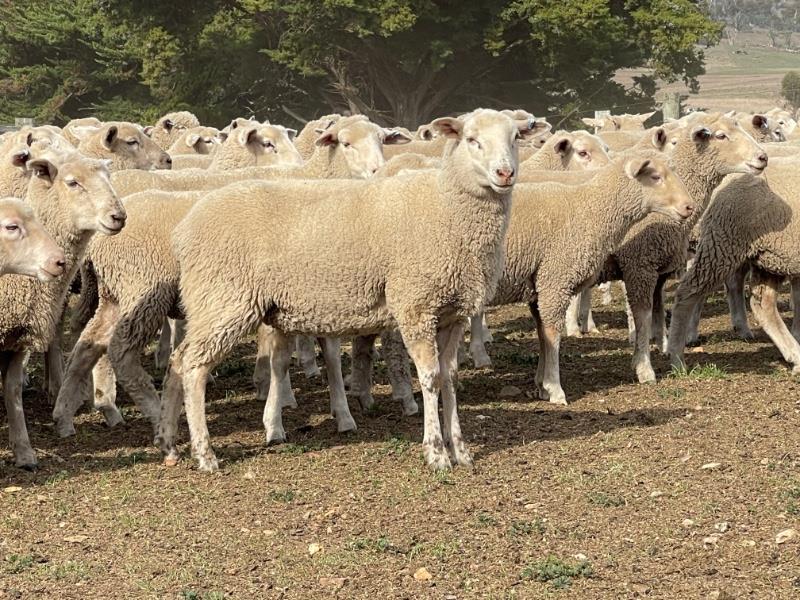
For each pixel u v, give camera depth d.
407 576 7.02
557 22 44.28
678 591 6.70
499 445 9.80
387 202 8.94
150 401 10.13
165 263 9.91
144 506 8.41
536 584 6.86
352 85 50.62
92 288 10.84
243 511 8.25
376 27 44.06
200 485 8.88
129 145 13.52
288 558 7.34
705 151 11.98
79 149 13.48
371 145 13.43
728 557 7.16
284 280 8.97
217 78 48.88
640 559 7.18
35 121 51.44
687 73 49.47
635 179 11.15
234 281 8.97
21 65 55.25
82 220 9.38
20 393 9.44
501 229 8.97
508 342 14.74
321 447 9.90
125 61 52.44
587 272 11.28
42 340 9.33
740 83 127.75
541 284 11.23
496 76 51.41
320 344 10.48
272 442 10.06
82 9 53.00
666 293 18.25
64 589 6.93
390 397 11.77
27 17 53.50
